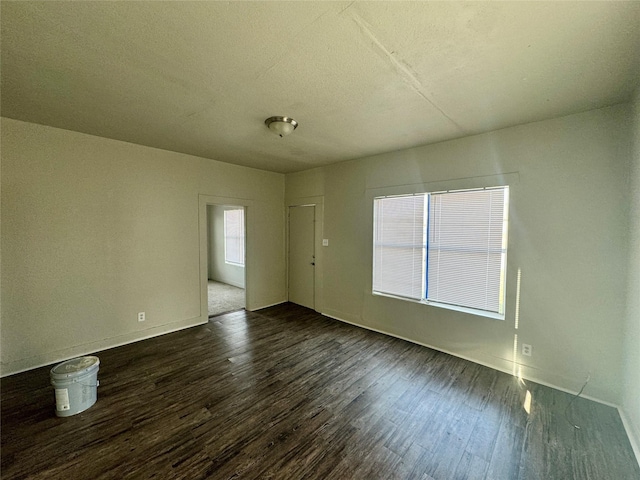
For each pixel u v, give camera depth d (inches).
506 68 66.6
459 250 121.2
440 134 113.2
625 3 46.1
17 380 101.2
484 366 112.7
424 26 52.5
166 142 129.4
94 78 72.5
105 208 125.7
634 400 73.8
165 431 76.5
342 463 66.4
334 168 169.5
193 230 156.9
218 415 83.3
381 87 76.2
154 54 62.1
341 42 57.4
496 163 108.1
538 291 100.0
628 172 83.0
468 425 79.2
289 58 63.3
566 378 95.2
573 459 67.6
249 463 66.3
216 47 59.5
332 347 131.0
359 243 157.8
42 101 86.6
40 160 108.7
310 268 190.1
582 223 91.2
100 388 96.9
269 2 46.8
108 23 52.0
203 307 163.0
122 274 132.0
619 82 72.3
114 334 130.2
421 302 133.3
